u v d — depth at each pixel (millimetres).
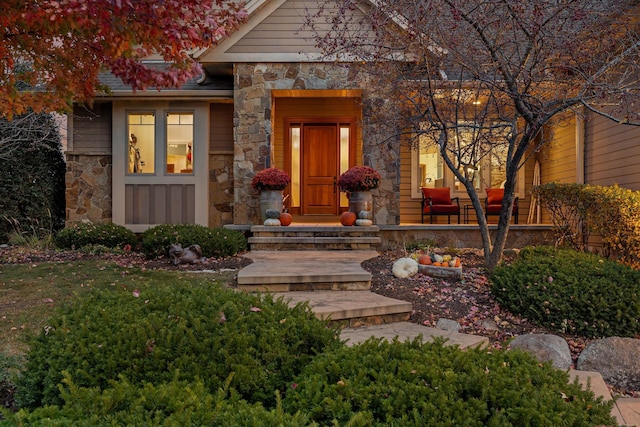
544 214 9914
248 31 8648
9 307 4340
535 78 5555
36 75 5535
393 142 8562
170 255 6551
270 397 2205
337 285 5379
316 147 11117
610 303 4211
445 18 5539
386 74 6762
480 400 1769
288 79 8711
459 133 7082
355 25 8273
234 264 6508
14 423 1524
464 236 8719
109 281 5332
